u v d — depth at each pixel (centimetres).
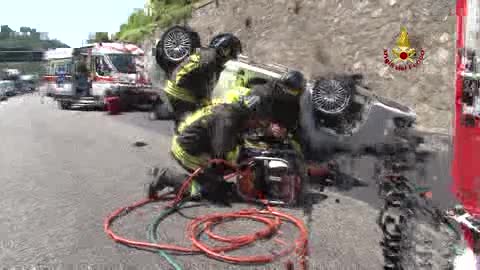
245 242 467
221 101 625
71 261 431
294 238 480
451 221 439
